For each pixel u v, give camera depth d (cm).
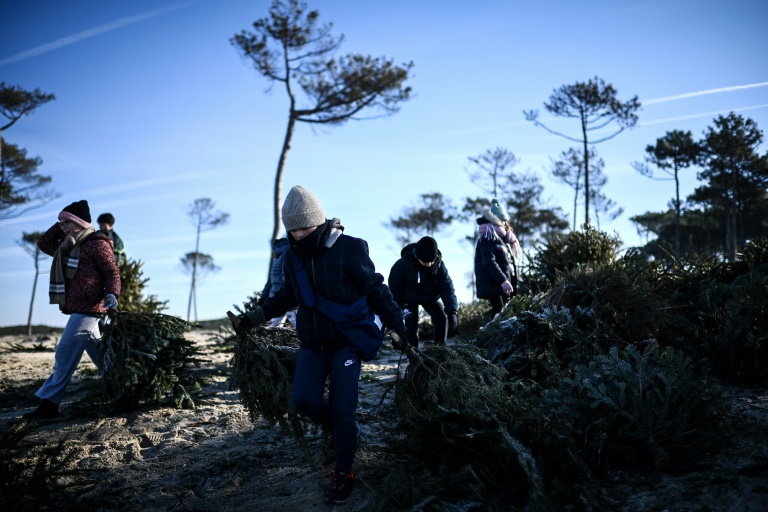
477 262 796
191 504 360
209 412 543
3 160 3309
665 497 308
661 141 4562
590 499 305
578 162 3881
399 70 2311
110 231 1041
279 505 344
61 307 545
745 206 4991
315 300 344
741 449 333
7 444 358
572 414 356
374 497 336
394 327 361
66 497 356
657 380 360
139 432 496
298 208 340
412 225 5278
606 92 3325
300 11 2192
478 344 542
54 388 545
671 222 5581
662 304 552
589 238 882
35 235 3569
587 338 491
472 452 350
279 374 396
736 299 495
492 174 4194
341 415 341
